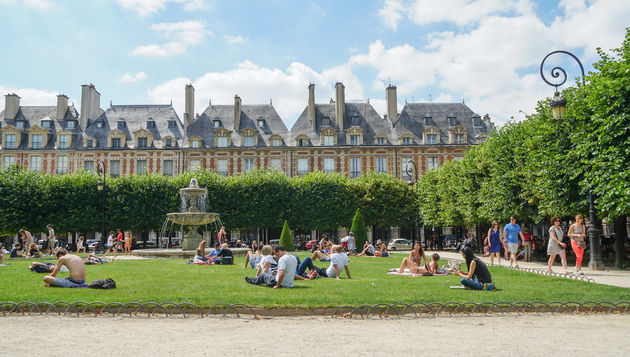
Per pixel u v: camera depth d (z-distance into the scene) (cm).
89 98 5297
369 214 4031
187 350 559
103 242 3112
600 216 1831
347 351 556
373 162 4947
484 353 549
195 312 786
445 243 4600
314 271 1252
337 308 788
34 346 576
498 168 2512
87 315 771
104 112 5347
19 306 790
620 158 1516
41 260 2136
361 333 655
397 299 855
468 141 5050
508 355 541
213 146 5000
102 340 609
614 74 1579
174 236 4431
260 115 5278
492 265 1784
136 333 651
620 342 608
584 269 1689
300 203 3988
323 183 4050
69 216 3647
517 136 2438
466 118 5250
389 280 1196
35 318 750
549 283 1138
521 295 916
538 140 2045
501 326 708
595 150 1641
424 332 664
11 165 3772
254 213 3909
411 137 4997
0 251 1723
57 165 4975
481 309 812
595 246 1636
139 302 799
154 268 1552
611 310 830
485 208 2692
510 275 1337
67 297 859
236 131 5078
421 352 553
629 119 1508
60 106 5269
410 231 4919
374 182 4109
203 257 1784
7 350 557
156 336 633
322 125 5156
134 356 532
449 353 549
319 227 3994
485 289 999
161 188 3822
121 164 4969
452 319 760
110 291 954
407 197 4116
